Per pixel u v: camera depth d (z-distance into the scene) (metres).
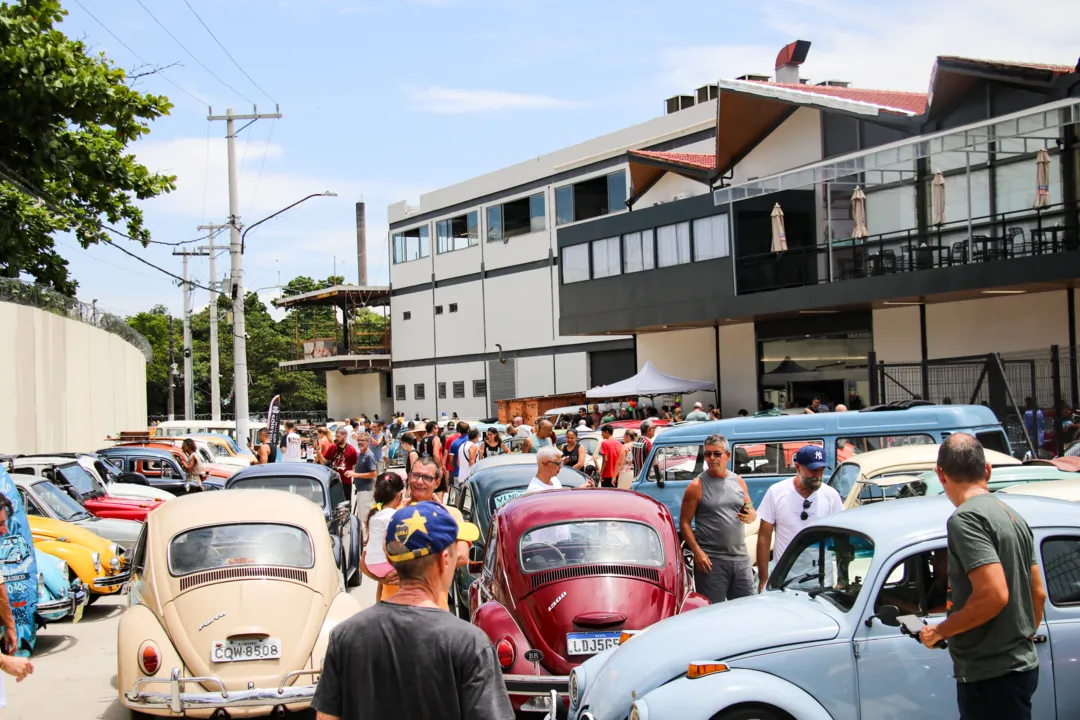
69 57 19.45
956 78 22.64
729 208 28.03
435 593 3.53
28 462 16.06
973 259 21.73
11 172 19.95
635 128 40.72
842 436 13.02
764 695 5.31
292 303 61.44
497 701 3.36
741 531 8.80
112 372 34.00
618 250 32.56
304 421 64.75
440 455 20.84
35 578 9.46
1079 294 22.03
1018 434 18.55
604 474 17.30
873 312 26.98
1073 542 5.64
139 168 21.95
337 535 13.33
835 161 24.53
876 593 5.57
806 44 32.06
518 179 46.78
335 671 3.42
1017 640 4.50
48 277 28.66
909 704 5.46
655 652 5.79
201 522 8.20
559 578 7.57
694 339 34.00
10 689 9.34
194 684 7.27
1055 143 20.64
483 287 49.38
